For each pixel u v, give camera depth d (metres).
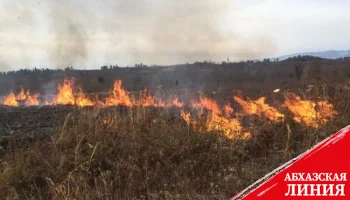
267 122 6.24
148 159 5.05
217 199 4.19
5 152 5.55
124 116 6.25
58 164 4.91
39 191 4.45
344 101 6.54
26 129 6.71
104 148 5.16
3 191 4.42
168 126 5.81
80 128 5.61
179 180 4.61
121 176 4.72
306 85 7.56
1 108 9.08
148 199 4.33
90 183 4.62
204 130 5.83
